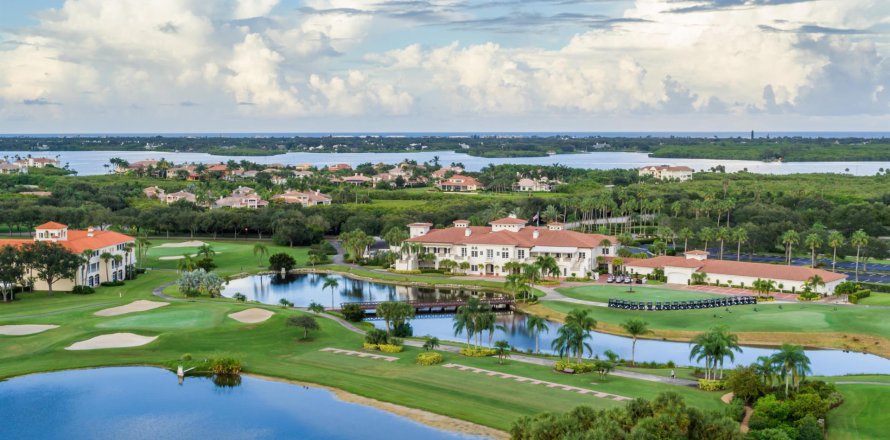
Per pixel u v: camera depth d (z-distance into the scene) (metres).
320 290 188.75
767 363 94.56
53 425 92.44
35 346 121.94
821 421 84.75
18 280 165.12
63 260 166.00
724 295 168.75
